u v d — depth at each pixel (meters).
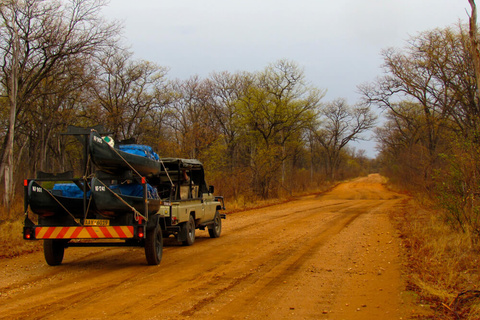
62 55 23.44
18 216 17.97
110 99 37.00
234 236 14.98
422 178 26.33
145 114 41.53
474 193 11.66
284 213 24.77
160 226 11.11
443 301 6.27
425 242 10.57
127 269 9.17
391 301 6.48
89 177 8.83
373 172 188.38
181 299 6.70
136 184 9.38
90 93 34.91
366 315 5.88
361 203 34.62
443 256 9.27
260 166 37.59
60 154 39.50
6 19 21.47
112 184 9.32
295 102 38.78
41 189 8.80
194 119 45.56
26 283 7.88
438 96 28.97
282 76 38.12
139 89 40.00
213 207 14.81
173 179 12.47
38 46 23.31
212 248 12.15
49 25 22.97
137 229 8.86
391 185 66.88
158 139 41.91
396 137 60.47
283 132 41.88
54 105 31.59
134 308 6.21
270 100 38.44
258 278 8.18
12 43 21.25
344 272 8.66
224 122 49.88
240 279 8.10
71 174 8.97
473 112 24.05
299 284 7.68
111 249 12.02
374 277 8.16
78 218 9.16
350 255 10.60
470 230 11.02
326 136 89.00
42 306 6.33
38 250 11.79
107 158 8.59
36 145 35.50
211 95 50.50
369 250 11.29
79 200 8.89
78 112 36.66
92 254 11.20
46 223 9.27
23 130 33.22
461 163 11.99
